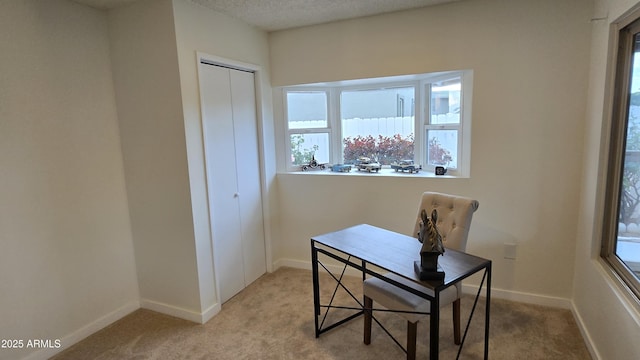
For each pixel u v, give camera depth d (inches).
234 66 113.5
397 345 89.4
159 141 99.0
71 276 94.2
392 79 120.3
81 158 95.7
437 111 121.2
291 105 136.9
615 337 69.7
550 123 97.7
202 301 102.8
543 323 96.0
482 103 103.8
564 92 95.3
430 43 107.5
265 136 129.1
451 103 115.6
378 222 124.3
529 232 104.0
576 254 98.0
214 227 108.4
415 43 109.4
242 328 99.3
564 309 102.5
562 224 100.1
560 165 98.3
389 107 131.6
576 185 97.4
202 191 101.7
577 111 94.7
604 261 81.4
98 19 98.5
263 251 133.9
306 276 132.3
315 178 131.1
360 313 103.3
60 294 91.8
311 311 107.3
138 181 104.7
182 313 105.3
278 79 129.5
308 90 136.8
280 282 127.7
